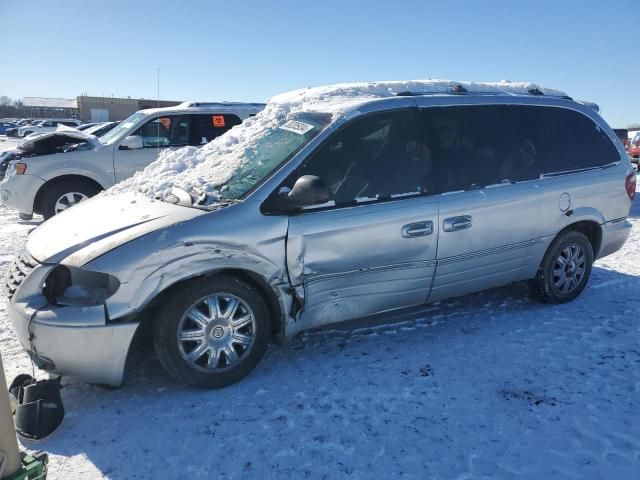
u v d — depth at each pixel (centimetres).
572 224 490
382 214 384
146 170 471
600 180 493
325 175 375
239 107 1012
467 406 332
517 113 462
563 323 454
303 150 372
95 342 317
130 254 320
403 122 408
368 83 446
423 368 379
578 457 286
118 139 921
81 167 888
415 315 471
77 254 326
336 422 317
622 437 302
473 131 436
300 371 376
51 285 325
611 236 511
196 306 340
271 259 353
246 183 369
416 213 395
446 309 486
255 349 360
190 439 303
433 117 421
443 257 412
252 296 353
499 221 434
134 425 316
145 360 395
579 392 347
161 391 353
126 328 320
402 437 303
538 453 290
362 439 302
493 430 309
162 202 377
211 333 345
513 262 455
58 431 311
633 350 404
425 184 407
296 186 345
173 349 335
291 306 367
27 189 874
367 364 385
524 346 411
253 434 307
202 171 405
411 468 279
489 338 426
